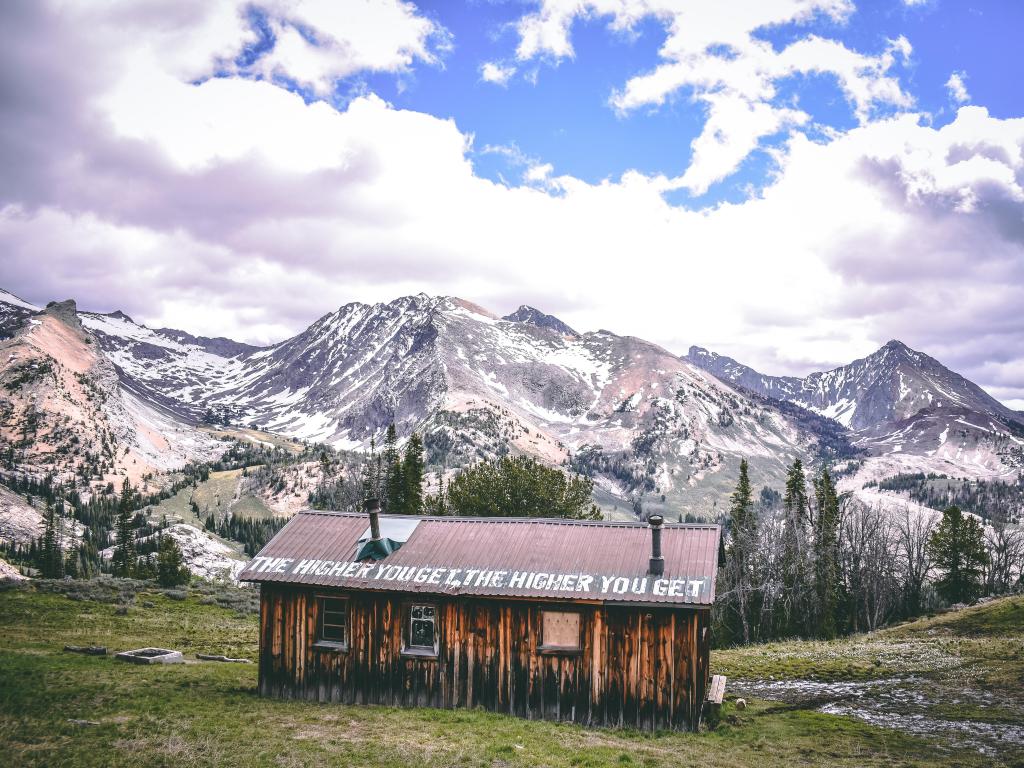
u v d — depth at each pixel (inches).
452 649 1098.7
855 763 905.5
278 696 1149.1
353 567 1154.0
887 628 3253.0
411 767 791.7
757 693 1438.2
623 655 1042.7
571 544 1147.3
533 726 997.2
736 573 3400.6
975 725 1117.7
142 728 900.6
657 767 839.1
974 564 4131.4
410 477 3356.3
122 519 7012.8
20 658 1312.7
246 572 1163.9
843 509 4274.1
